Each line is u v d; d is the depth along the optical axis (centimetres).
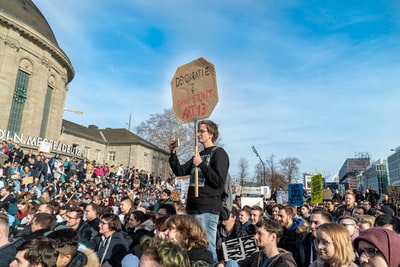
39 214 603
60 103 4181
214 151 443
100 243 588
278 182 6850
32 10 4100
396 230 525
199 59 498
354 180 12294
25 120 3416
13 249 484
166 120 6034
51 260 338
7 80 3180
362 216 627
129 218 741
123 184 3256
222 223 637
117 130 7194
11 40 3222
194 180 436
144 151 6600
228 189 491
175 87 521
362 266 269
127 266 430
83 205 973
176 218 372
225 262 400
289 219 660
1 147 2302
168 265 240
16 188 1758
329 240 334
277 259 399
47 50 3728
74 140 5681
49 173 2338
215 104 461
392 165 9456
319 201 1207
